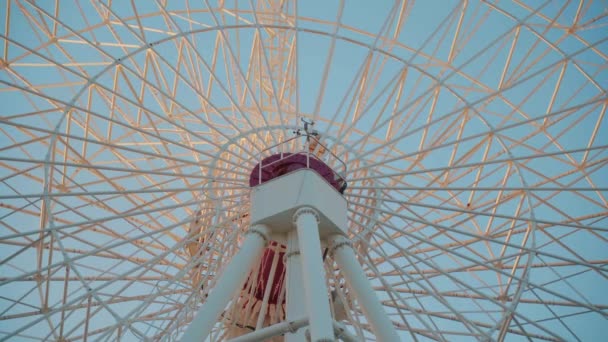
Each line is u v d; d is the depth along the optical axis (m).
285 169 18.23
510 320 18.80
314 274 13.83
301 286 15.38
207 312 14.22
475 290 16.58
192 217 18.11
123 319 15.48
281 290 20.92
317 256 14.41
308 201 16.06
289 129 19.64
